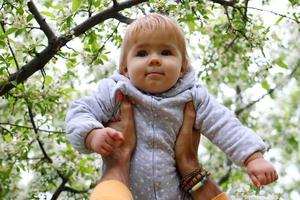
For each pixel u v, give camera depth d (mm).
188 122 1309
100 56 2271
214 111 1310
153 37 1282
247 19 2389
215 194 1296
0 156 2518
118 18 2164
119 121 1287
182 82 1325
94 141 1208
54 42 2082
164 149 1291
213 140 1306
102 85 1317
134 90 1289
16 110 2686
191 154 1313
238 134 1276
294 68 3611
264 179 1219
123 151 1265
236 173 3623
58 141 2615
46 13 2264
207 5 2289
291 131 3943
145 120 1293
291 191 4559
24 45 2156
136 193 1268
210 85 3469
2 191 2742
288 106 4145
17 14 2084
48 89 2350
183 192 1308
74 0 2160
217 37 2840
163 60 1278
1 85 2068
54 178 2697
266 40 2480
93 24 2137
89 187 2793
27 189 2783
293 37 3314
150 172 1270
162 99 1293
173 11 2186
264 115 3961
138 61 1285
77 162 2672
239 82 3377
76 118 1269
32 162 2693
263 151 1269
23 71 2107
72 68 2537
